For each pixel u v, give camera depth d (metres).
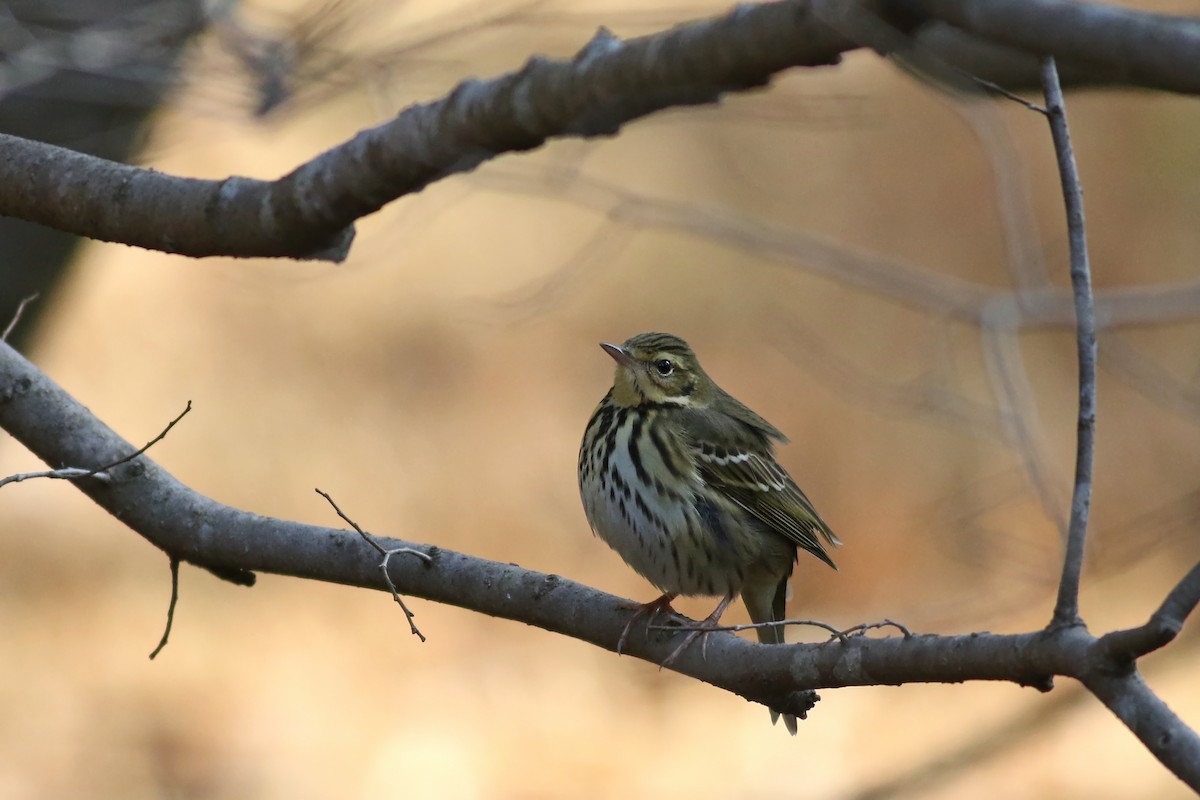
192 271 22.06
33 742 15.92
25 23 10.23
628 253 23.77
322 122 21.34
